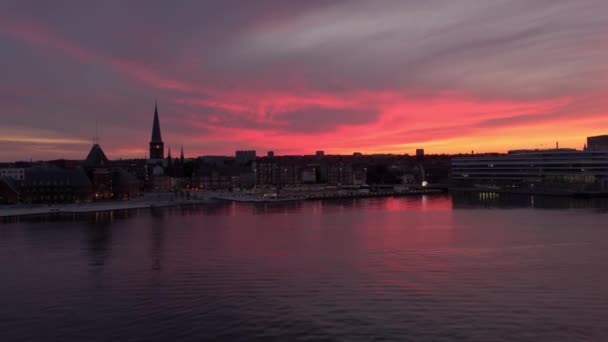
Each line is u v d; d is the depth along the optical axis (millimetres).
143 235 141625
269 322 62719
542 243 121500
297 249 115750
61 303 72188
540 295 74000
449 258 102875
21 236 140000
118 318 65062
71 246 121812
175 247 119438
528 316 64375
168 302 71750
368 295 74562
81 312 67812
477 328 60000
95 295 76062
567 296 73375
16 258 106312
